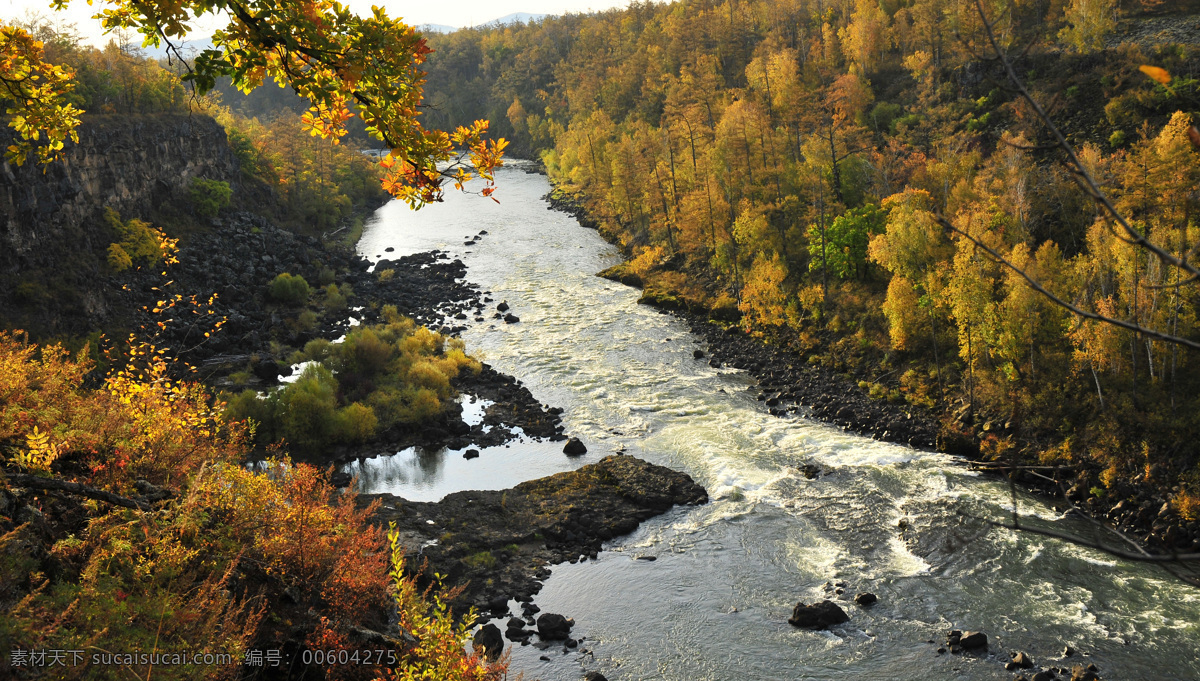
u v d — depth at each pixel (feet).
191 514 47.01
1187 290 134.31
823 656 92.48
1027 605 100.37
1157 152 170.91
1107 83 253.03
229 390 184.55
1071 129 247.29
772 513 126.72
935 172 230.07
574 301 259.80
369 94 32.30
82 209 216.33
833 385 181.37
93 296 199.72
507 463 150.82
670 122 369.09
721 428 161.48
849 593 104.78
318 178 400.88
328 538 56.59
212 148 320.70
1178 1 303.89
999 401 153.28
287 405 156.25
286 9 29.78
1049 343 157.48
